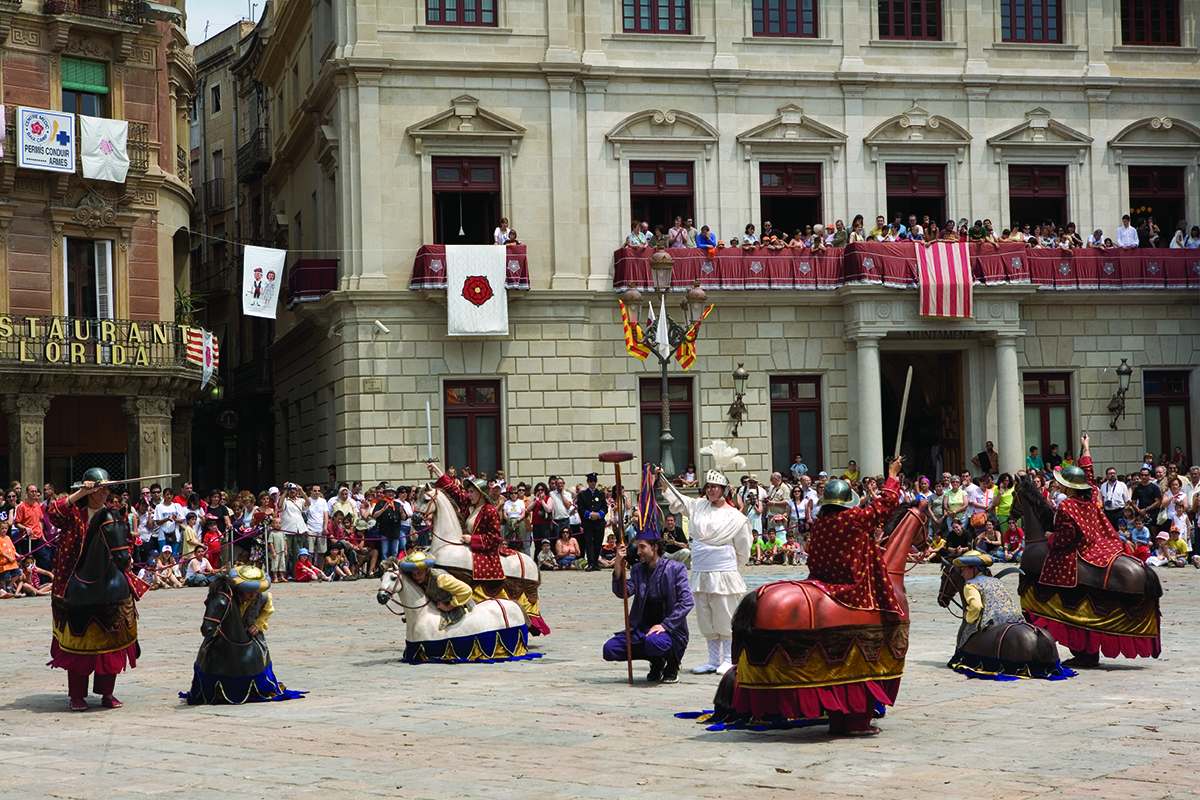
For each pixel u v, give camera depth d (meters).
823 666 9.33
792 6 37.84
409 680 13.25
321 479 38.56
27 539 26.78
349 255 35.12
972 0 38.38
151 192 35.94
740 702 9.76
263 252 34.88
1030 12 39.03
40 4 34.12
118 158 34.78
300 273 36.09
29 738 10.44
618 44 36.66
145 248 35.91
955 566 13.20
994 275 36.34
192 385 36.66
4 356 32.50
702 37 37.03
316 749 9.52
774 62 37.41
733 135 37.03
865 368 36.12
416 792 8.00
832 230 36.94
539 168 36.00
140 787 8.36
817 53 37.66
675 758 8.90
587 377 35.84
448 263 34.50
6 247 33.50
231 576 12.02
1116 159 38.91
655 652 12.57
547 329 35.62
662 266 28.44
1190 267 38.22
